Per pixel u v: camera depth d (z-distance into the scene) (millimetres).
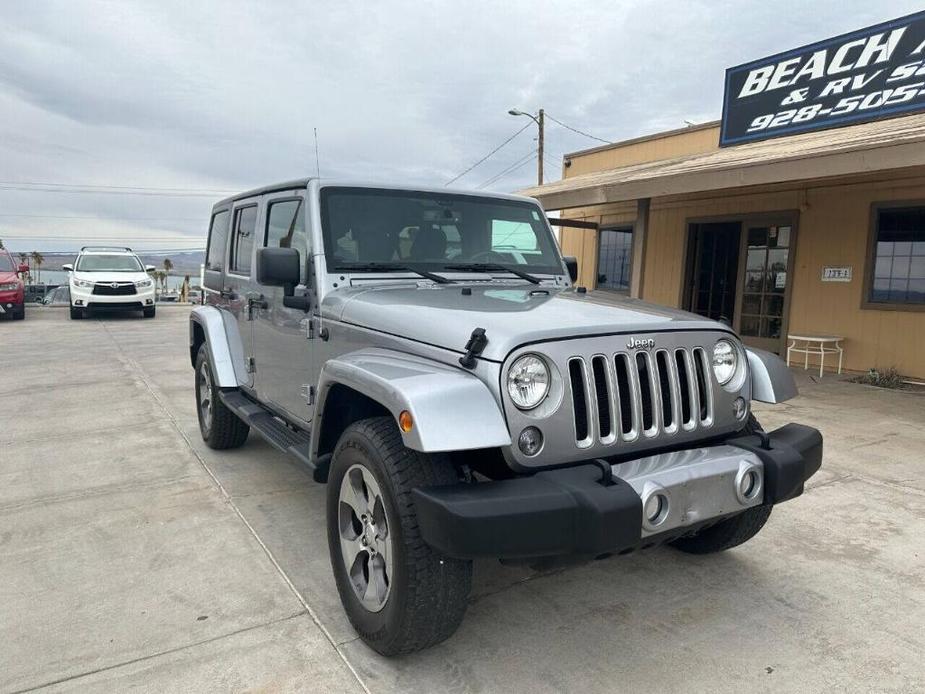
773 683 2559
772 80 10305
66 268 19469
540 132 24609
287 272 3361
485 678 2574
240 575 3369
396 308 2926
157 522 4035
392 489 2447
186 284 31031
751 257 11570
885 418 6805
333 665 2641
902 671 2631
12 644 2756
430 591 2418
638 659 2711
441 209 3867
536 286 3803
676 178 8961
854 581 3369
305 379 3627
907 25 8430
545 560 2383
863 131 8391
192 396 7844
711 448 2740
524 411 2377
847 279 9984
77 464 5188
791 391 3127
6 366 9977
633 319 2729
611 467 2441
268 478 4848
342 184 3682
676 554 3695
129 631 2857
